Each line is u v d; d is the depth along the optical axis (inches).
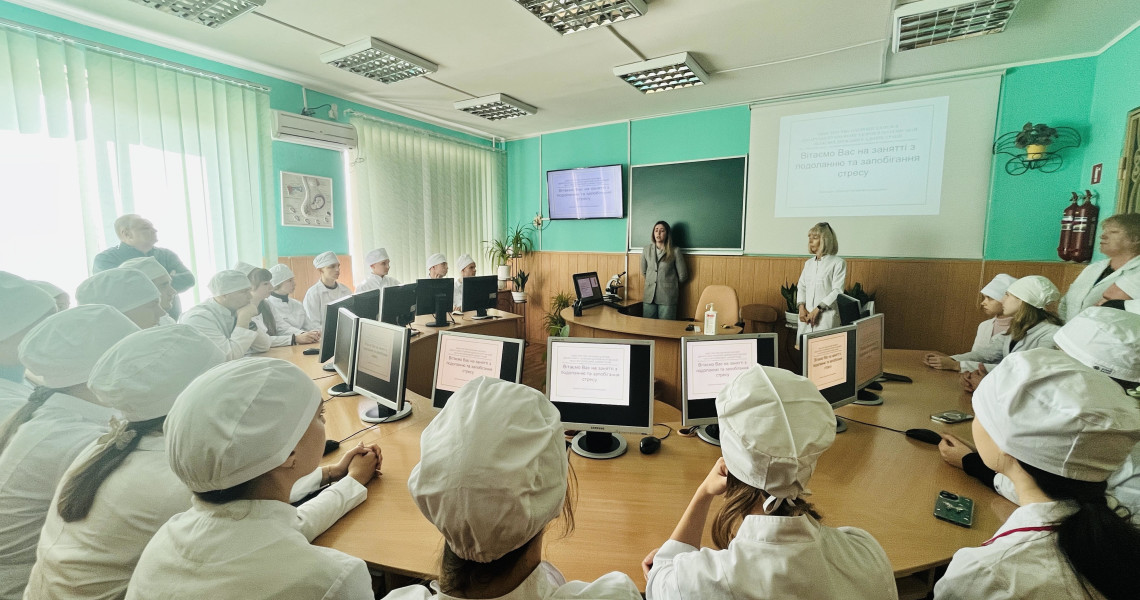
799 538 27.6
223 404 29.4
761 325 185.2
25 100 103.7
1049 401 30.2
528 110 187.3
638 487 54.7
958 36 118.0
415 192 202.7
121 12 110.0
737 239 191.3
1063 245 131.6
